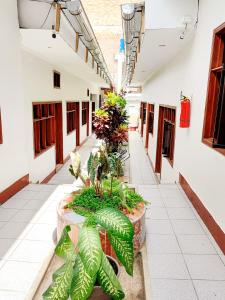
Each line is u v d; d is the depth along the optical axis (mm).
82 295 1149
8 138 3291
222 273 1947
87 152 8922
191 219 2816
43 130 5461
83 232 1261
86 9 5777
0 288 1762
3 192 3189
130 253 1342
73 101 8125
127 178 5246
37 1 3146
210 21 2658
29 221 2693
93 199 2232
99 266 1171
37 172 4840
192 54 3338
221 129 2389
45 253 2137
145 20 3064
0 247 2223
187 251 2215
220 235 2264
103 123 5039
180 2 3008
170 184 4012
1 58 3055
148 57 4746
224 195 2199
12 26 3211
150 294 1711
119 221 1330
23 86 3852
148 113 9305
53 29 3217
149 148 8469
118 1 5398
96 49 5832
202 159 2842
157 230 2566
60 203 2365
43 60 4980
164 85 5656
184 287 1795
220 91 2352
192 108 3318
